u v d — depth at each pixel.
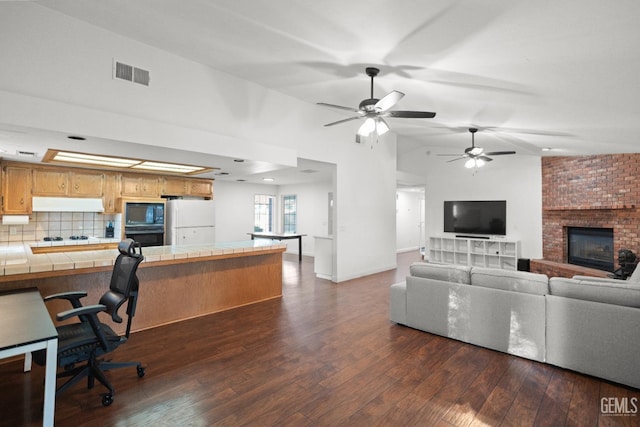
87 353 2.13
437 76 3.21
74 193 5.07
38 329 1.74
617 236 5.64
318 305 4.41
